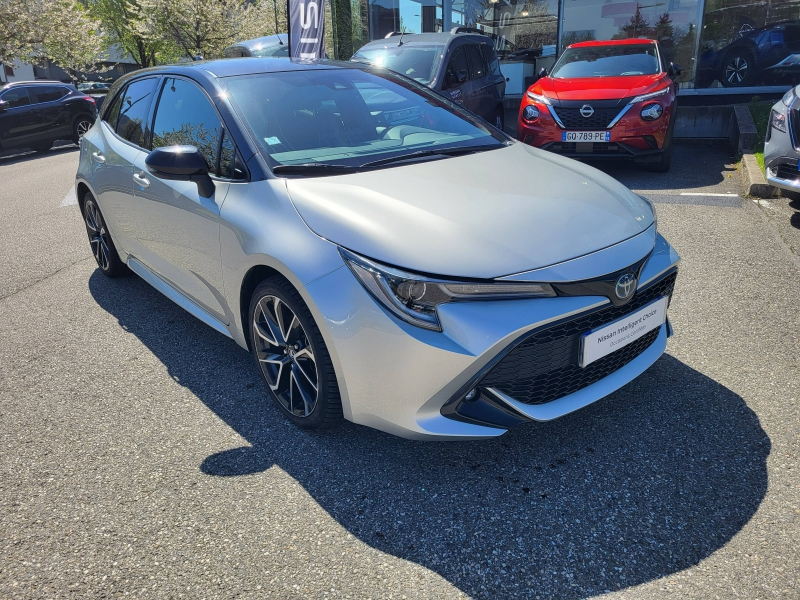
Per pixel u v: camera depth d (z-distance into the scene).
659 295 2.57
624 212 2.59
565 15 12.17
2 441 2.77
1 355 3.59
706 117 9.41
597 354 2.32
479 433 2.25
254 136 2.89
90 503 2.34
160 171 2.86
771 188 6.00
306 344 2.57
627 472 2.38
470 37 8.87
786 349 3.21
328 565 2.01
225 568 2.01
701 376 3.01
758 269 4.29
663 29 11.59
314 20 8.77
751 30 11.03
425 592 1.90
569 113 7.15
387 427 2.32
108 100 4.38
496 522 2.17
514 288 2.15
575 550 2.03
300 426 2.74
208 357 3.47
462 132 3.35
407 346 2.16
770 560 1.94
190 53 26.28
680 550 2.01
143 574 2.00
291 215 2.51
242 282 2.75
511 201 2.50
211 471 2.50
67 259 5.31
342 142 3.03
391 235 2.27
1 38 25.66
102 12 35.88
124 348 3.62
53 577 2.00
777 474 2.32
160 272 3.68
